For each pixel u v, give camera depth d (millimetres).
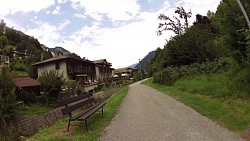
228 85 13562
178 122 9094
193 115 10109
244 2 13086
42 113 23891
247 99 10977
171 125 8711
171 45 32594
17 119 20141
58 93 28875
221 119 8930
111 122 10070
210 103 11812
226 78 15414
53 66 49531
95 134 8172
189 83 19750
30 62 71938
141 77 78312
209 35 32938
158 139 7141
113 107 14219
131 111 12492
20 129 19594
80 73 54344
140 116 10891
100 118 10922
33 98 27094
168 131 7926
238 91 12055
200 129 7871
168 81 27453
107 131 8578
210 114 9867
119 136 7816
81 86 41375
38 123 22281
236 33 13438
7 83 20656
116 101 17344
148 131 8133
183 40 32000
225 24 14070
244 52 13656
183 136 7234
